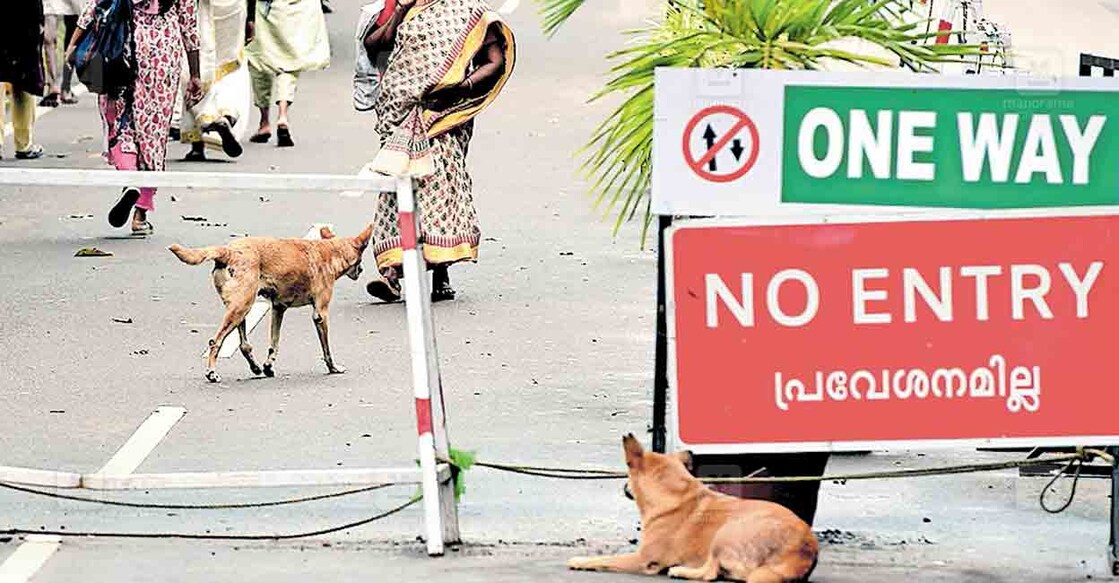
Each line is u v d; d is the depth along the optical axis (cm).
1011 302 965
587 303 1795
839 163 972
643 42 1403
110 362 1555
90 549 1041
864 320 968
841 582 976
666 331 1005
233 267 1481
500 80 1761
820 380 970
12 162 2528
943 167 969
